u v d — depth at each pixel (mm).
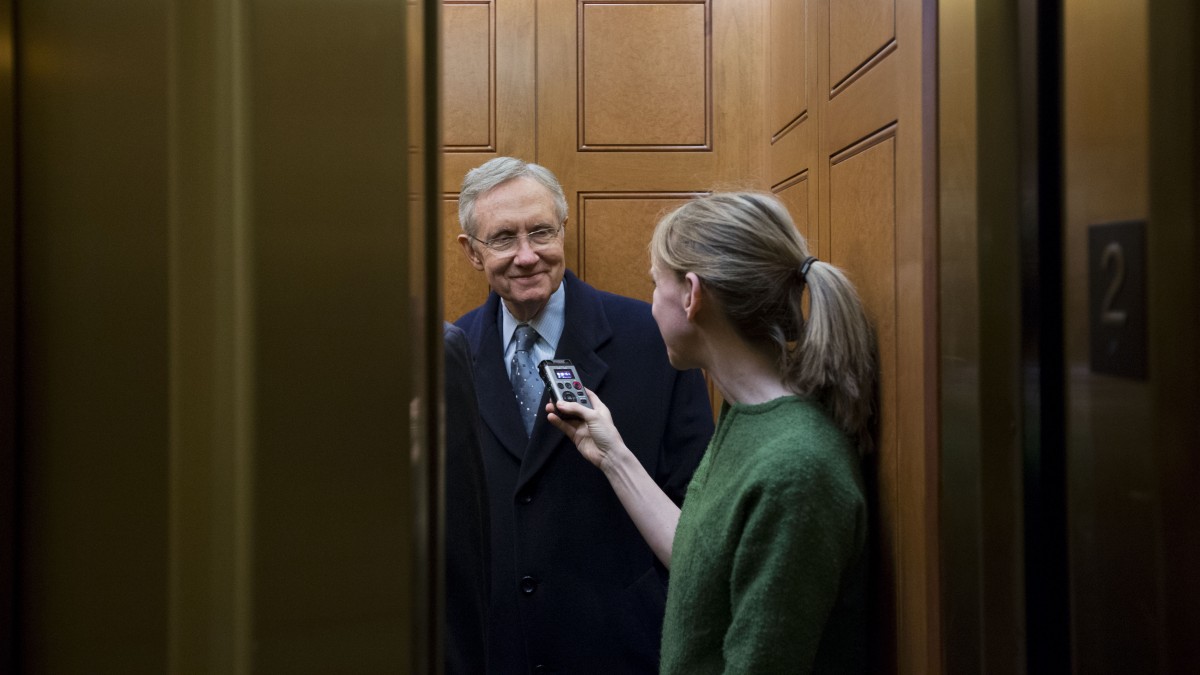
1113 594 738
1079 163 773
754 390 1278
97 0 350
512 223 1862
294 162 371
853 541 1172
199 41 352
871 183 1275
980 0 879
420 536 427
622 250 2338
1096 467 758
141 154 352
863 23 1306
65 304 355
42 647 359
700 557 1213
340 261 383
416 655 419
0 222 348
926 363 1051
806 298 1574
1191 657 684
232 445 358
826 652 1229
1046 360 870
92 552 358
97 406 355
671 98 2316
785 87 1846
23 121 351
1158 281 679
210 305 355
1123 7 702
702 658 1218
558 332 1972
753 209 1288
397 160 395
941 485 1009
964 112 923
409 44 400
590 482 1869
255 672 365
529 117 2316
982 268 891
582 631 1844
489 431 1930
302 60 371
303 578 378
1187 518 683
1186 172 670
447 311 2332
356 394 388
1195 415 678
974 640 930
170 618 357
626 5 2307
